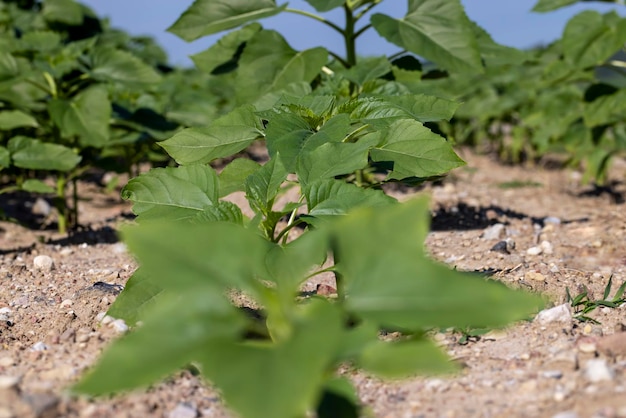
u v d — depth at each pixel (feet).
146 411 4.14
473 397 4.22
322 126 4.79
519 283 5.18
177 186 4.73
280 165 4.60
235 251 3.96
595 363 4.25
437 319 3.81
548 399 4.14
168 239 3.95
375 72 5.76
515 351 4.53
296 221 4.51
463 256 5.78
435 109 5.00
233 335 3.85
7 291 5.35
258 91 5.95
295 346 3.77
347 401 3.93
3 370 4.40
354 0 6.12
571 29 6.75
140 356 3.79
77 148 6.92
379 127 4.86
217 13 6.07
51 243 6.48
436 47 5.89
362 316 3.84
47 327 4.87
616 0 6.78
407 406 4.21
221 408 4.21
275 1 6.12
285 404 3.66
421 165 4.78
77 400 4.15
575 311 4.91
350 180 6.33
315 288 5.32
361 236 3.92
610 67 7.06
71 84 7.07
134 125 6.85
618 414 3.99
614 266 5.62
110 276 5.53
